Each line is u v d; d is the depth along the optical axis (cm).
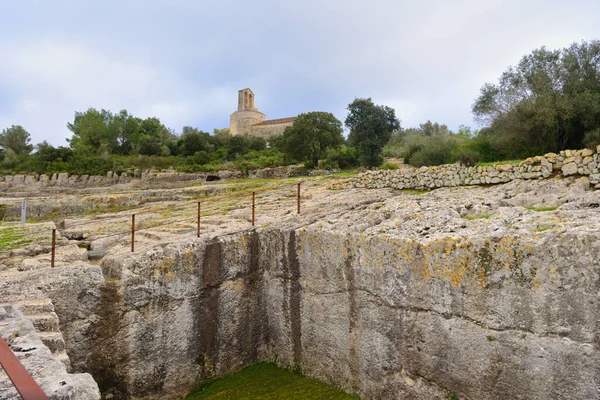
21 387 252
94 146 5744
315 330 846
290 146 3716
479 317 610
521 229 632
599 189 955
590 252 521
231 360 892
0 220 1881
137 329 758
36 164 4394
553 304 546
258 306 947
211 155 5234
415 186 1449
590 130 1673
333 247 809
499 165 1216
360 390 770
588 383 516
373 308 745
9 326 505
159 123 6719
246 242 930
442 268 648
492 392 597
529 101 1823
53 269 712
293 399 781
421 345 677
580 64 1905
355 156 3638
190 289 826
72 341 695
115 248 902
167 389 790
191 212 1528
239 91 9075
